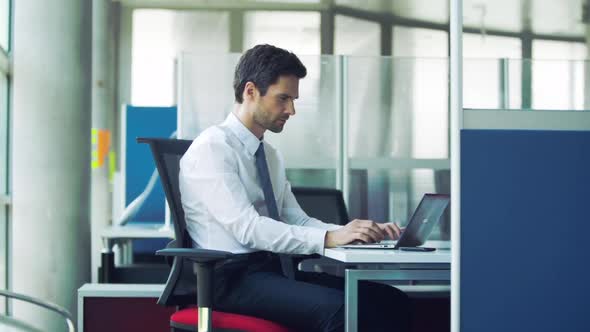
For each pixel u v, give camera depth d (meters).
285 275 2.80
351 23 12.97
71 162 5.27
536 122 2.31
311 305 2.46
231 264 2.64
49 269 5.21
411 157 4.94
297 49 13.02
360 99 4.91
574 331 2.30
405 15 12.94
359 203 4.89
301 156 4.86
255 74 2.82
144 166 6.10
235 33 12.95
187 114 4.75
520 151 2.30
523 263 2.29
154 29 12.87
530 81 4.75
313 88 4.88
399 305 2.70
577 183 2.30
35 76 5.21
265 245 2.63
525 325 2.29
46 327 5.19
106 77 12.13
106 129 12.05
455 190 2.29
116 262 6.42
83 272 5.33
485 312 2.28
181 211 2.72
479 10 8.56
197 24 12.95
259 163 2.86
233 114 2.89
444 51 12.95
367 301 2.61
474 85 4.82
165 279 4.72
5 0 5.25
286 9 13.00
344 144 4.89
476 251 2.29
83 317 3.34
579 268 2.30
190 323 2.51
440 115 4.96
